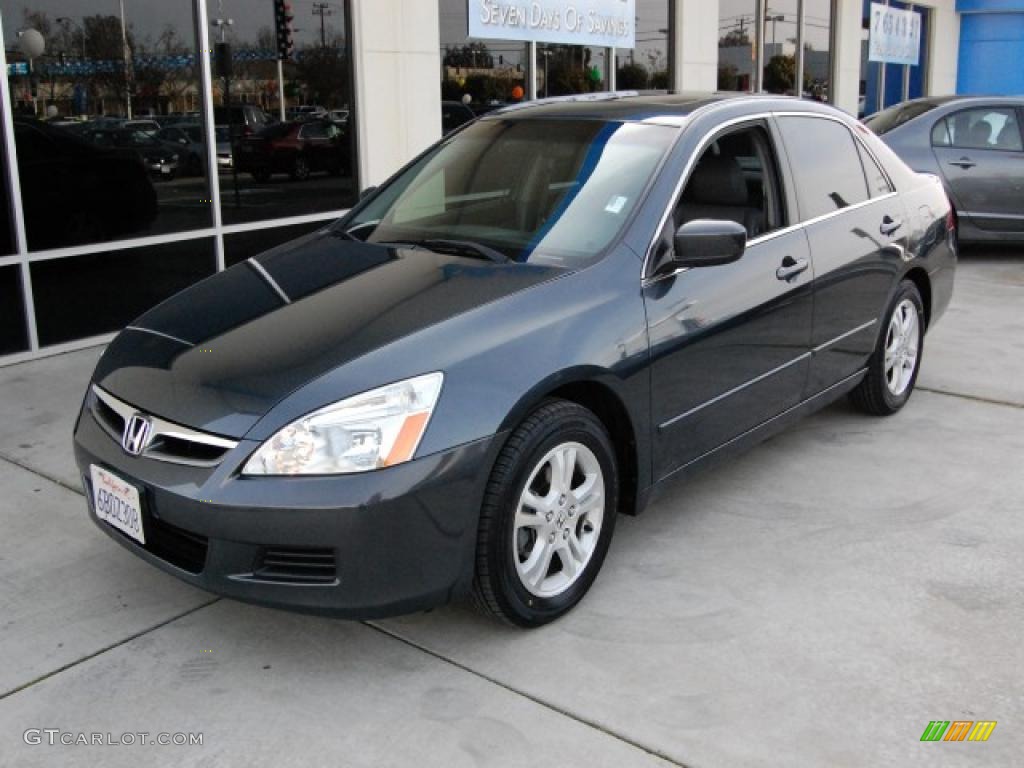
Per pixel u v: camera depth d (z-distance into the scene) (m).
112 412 3.24
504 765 2.60
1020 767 2.58
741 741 2.68
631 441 3.43
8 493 4.30
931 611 3.32
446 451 2.82
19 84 5.99
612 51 10.57
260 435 2.79
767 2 13.03
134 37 6.52
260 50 7.27
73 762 2.64
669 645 3.13
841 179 4.65
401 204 4.16
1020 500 4.21
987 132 9.41
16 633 3.25
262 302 3.43
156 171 6.76
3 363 6.09
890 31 16.64
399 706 2.85
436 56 8.42
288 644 3.18
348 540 2.73
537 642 3.16
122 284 6.66
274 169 7.49
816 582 3.52
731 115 4.08
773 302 3.97
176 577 2.97
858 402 5.15
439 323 3.05
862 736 2.70
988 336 6.92
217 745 2.70
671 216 3.62
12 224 6.02
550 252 3.53
